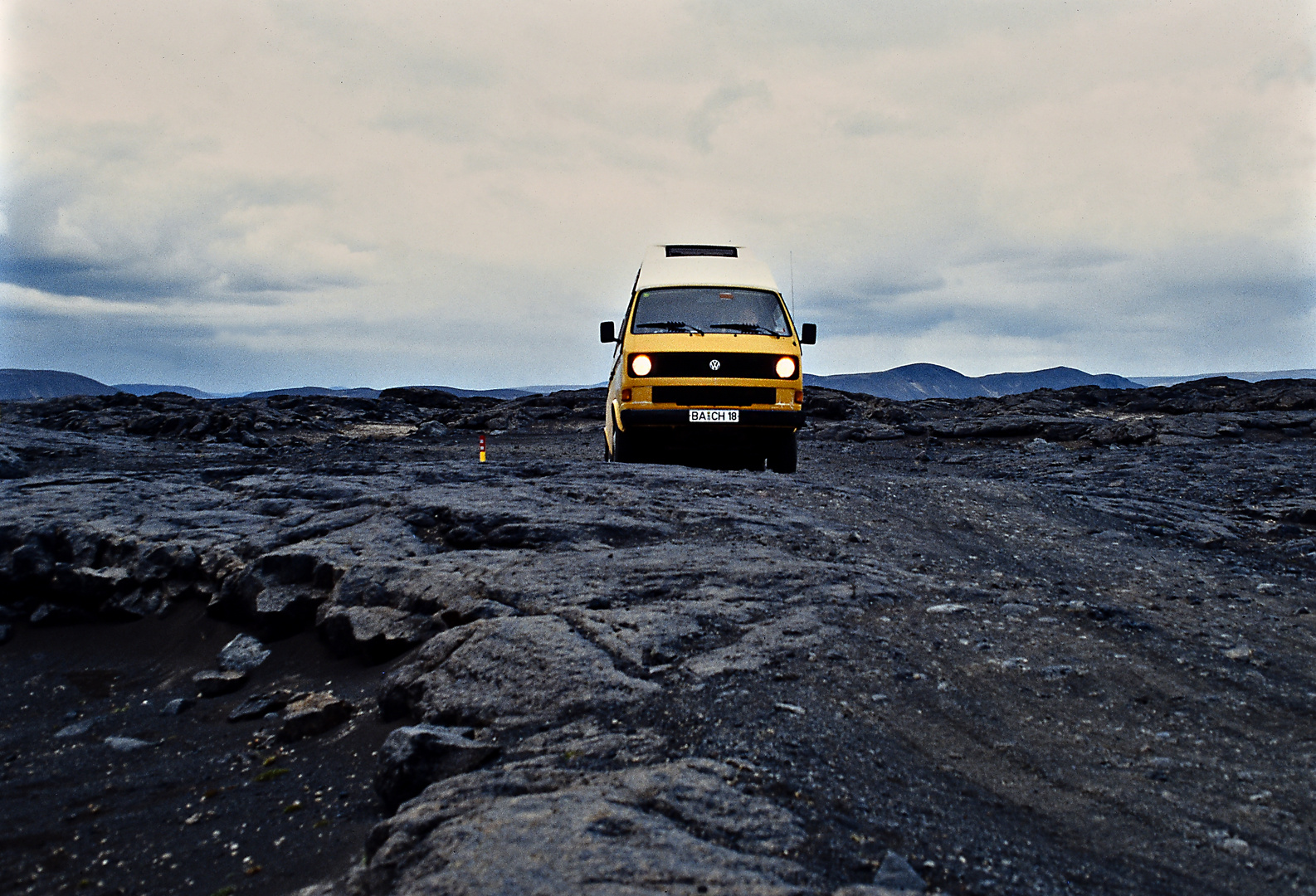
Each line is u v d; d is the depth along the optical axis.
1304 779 3.25
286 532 7.56
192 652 6.58
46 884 3.46
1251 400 26.19
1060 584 6.01
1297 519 8.84
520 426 29.16
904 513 8.16
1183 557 7.04
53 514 8.55
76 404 29.84
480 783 3.08
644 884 2.26
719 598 5.26
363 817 3.65
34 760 4.92
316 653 6.03
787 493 8.79
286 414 30.47
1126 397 33.97
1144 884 2.55
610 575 5.76
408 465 10.84
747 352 10.59
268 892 3.19
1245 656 4.53
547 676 4.13
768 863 2.45
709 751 3.30
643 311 11.14
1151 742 3.57
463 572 6.04
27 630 7.52
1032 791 3.14
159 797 4.23
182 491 9.62
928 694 3.99
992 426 22.41
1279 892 2.51
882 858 2.58
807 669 4.20
